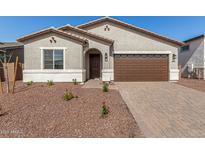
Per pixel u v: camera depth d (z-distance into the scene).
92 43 15.55
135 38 16.59
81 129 4.87
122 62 16.44
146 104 7.73
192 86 13.16
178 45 16.44
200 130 4.86
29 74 14.12
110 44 15.55
